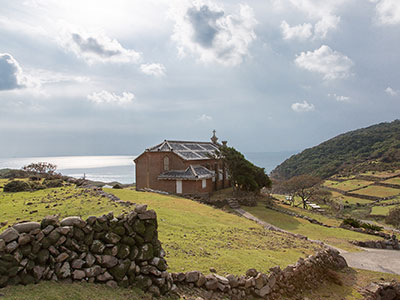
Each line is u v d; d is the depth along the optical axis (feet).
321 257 62.23
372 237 112.88
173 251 47.91
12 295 24.11
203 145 202.90
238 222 88.58
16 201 74.33
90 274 30.37
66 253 29.63
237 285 40.42
